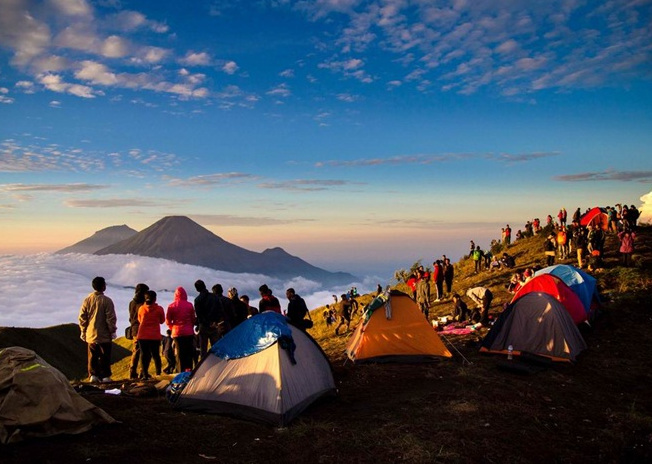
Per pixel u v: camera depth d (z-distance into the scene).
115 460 6.16
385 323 13.56
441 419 8.77
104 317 10.72
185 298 11.76
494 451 7.59
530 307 13.91
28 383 6.58
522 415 9.23
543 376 12.02
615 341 15.05
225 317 12.16
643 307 17.81
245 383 8.72
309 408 9.12
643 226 32.03
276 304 12.40
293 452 7.19
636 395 11.02
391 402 9.75
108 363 10.87
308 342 10.00
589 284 17.28
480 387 10.81
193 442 7.15
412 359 13.36
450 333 17.28
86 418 6.92
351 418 8.76
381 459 7.08
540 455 7.69
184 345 11.45
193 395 8.93
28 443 6.26
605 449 8.09
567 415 9.50
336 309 28.34
